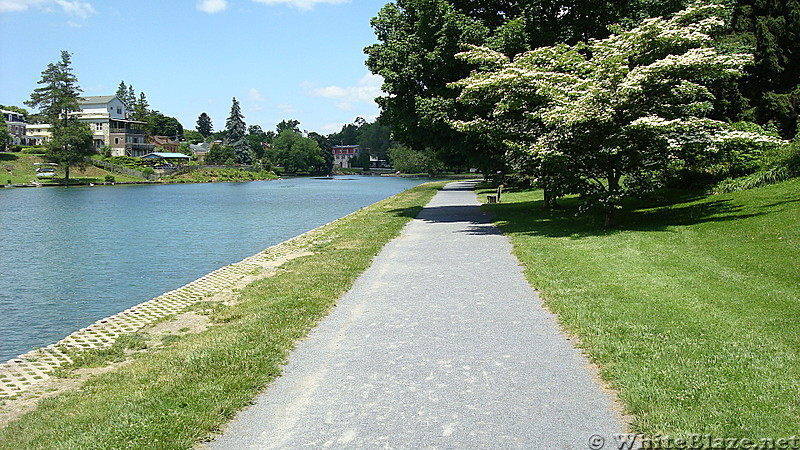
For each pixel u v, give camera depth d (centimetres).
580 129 1468
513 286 984
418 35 2288
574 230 1572
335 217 3175
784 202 1385
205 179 9819
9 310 1208
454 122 1836
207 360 658
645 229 1438
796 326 669
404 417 505
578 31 2097
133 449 455
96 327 923
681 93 1474
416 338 725
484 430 475
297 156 13688
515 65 1605
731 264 994
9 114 11831
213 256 1853
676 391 520
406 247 1486
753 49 2223
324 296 958
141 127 11981
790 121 2380
